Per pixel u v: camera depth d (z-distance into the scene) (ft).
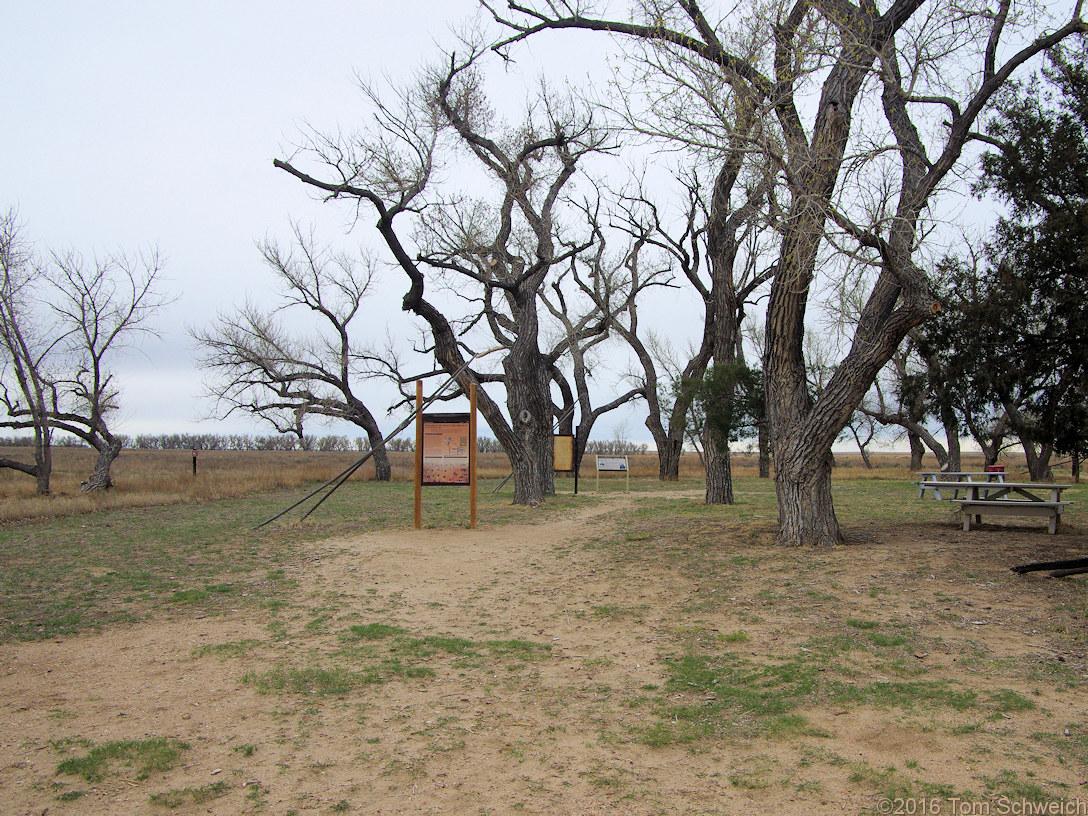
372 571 35.96
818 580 28.19
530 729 16.90
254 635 25.12
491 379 94.89
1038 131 34.96
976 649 20.24
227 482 93.86
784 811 12.74
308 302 120.16
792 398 35.42
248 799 13.74
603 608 27.76
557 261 68.64
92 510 64.75
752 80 33.19
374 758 15.47
